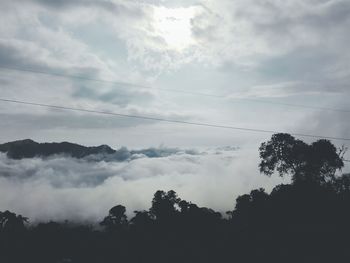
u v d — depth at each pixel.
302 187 85.00
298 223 75.75
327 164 91.50
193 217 101.94
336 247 66.62
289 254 67.75
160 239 98.31
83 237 124.50
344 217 74.75
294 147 92.62
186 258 83.38
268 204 86.88
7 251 122.06
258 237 76.31
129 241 104.69
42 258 120.94
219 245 81.06
